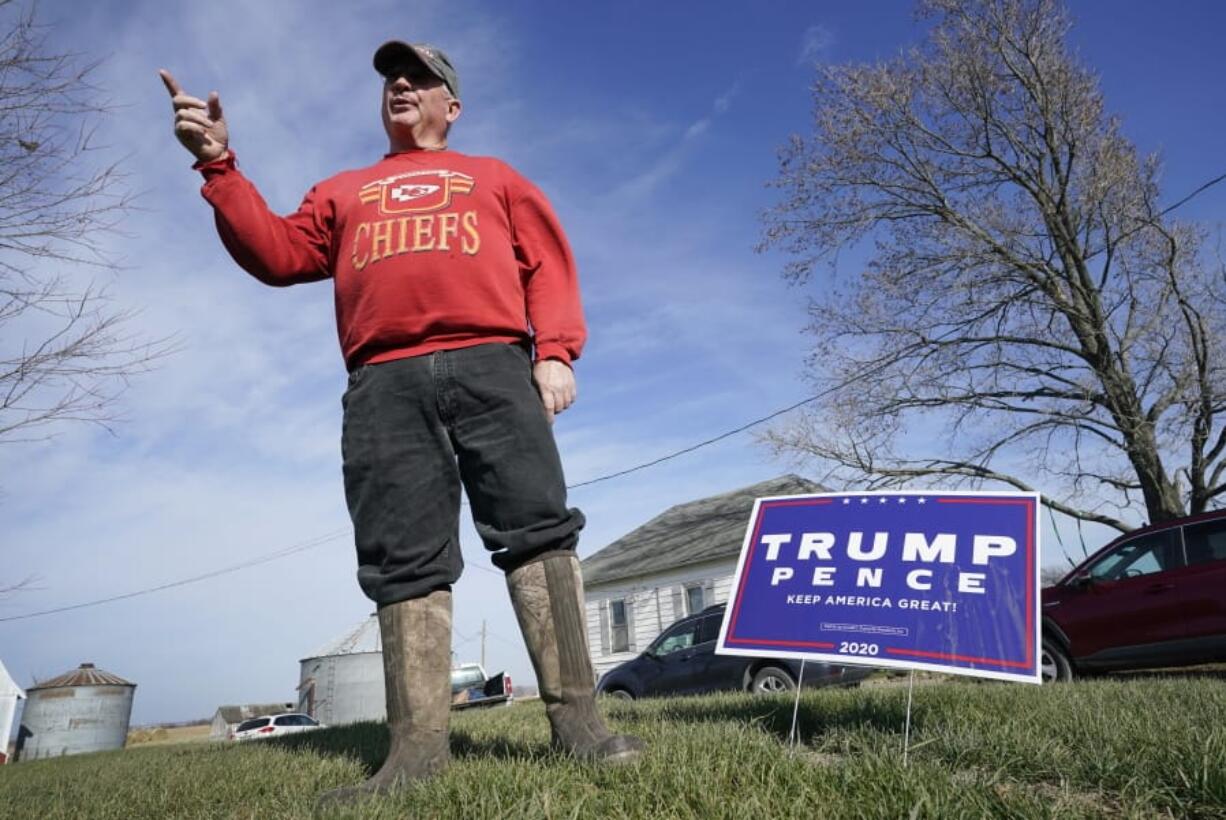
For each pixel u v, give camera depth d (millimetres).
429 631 2123
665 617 20234
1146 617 7238
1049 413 14969
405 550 2146
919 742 2229
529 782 1801
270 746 3820
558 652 2168
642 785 1733
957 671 2314
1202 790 1677
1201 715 2617
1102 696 3488
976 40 16016
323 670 27797
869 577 2607
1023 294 15586
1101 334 14781
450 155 2545
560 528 2207
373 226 2344
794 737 2750
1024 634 2301
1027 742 2184
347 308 2338
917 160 16578
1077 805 1635
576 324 2453
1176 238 14547
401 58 2598
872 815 1529
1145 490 14617
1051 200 15625
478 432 2211
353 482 2229
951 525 2586
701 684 9961
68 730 25500
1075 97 15344
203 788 2451
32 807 2383
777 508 2912
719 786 1732
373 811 1664
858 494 2795
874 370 16203
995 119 16156
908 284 15938
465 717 4863
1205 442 14367
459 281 2275
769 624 2670
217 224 2316
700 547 20406
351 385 2303
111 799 2436
